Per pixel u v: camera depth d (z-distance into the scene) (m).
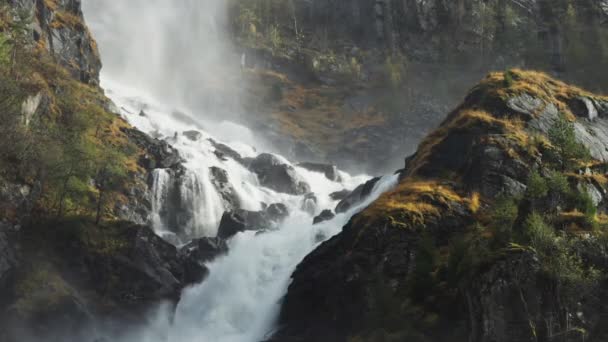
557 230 51.53
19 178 66.50
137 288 64.31
